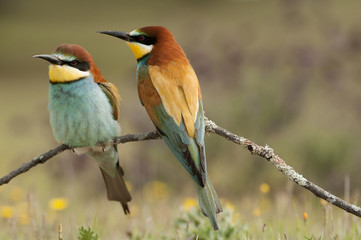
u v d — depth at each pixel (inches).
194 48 553.3
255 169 510.9
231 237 271.0
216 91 540.1
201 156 239.5
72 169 528.7
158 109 254.2
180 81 255.1
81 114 269.3
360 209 205.8
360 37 532.1
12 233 294.5
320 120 569.6
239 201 441.1
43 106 606.2
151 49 271.9
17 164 608.7
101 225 315.3
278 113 523.8
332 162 515.5
